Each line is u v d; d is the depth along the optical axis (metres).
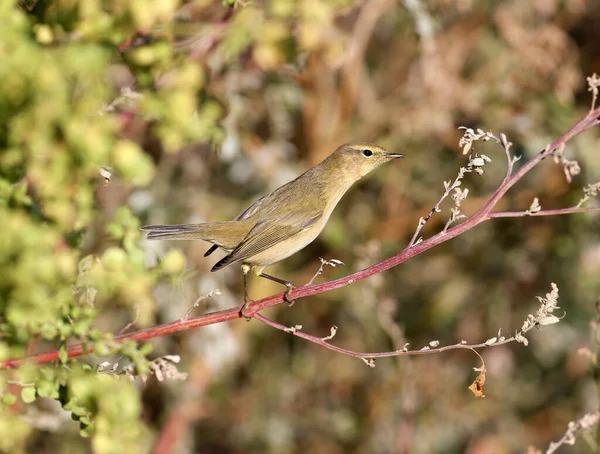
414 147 13.13
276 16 7.41
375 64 14.57
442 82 12.68
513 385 13.71
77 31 5.21
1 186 5.48
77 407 5.46
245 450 13.22
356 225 13.30
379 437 12.89
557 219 12.91
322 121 12.71
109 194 11.51
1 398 5.50
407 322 13.62
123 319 11.28
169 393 11.71
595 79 6.37
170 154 11.68
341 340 13.55
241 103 10.54
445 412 13.37
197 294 11.02
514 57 12.72
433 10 11.10
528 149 12.16
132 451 5.25
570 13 13.22
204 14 8.34
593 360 7.61
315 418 13.22
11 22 4.64
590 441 7.29
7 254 4.79
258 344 13.34
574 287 13.10
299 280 12.99
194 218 11.67
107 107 5.37
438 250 13.74
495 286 13.74
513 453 13.39
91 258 5.85
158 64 6.11
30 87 4.55
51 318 5.34
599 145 12.06
